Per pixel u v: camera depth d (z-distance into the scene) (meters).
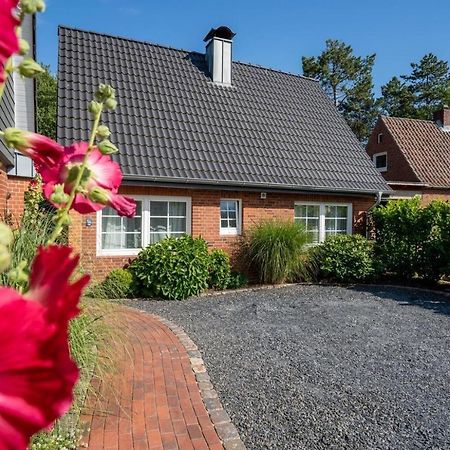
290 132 12.95
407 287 10.74
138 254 9.54
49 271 0.53
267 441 3.40
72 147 1.01
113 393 3.90
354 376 4.81
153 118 11.03
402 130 22.72
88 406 3.64
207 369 4.86
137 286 9.15
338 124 14.38
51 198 0.91
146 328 6.10
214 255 10.16
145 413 3.60
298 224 11.20
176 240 9.52
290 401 4.12
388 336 6.41
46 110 29.16
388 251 11.67
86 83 10.85
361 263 11.05
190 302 8.67
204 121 11.72
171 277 8.88
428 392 4.43
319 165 12.34
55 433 2.94
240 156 11.29
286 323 7.05
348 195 12.37
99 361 3.86
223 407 3.95
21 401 0.47
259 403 4.06
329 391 4.39
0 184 7.33
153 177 9.45
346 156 13.21
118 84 11.31
